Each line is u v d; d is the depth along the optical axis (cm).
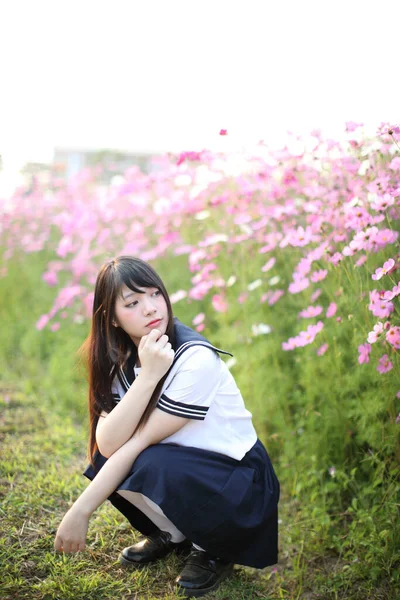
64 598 165
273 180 293
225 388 177
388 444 212
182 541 185
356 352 233
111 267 175
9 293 461
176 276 362
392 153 237
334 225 244
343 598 185
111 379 183
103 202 394
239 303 312
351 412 224
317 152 252
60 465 249
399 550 190
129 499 178
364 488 215
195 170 332
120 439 167
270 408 273
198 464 165
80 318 385
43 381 354
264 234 304
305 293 276
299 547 212
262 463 180
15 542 189
